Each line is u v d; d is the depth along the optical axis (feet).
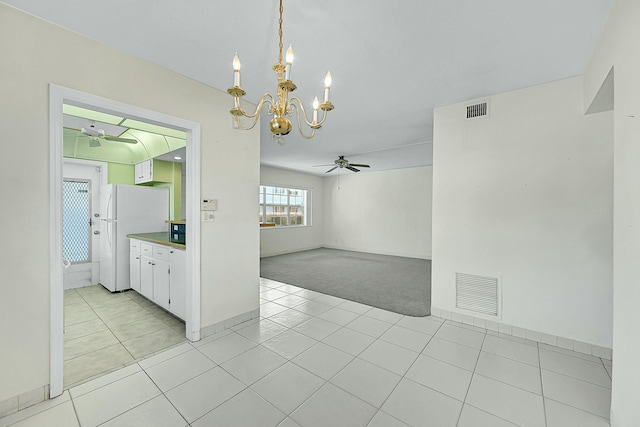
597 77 5.87
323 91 8.28
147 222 13.48
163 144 13.04
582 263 7.34
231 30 5.47
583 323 7.34
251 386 5.85
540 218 7.87
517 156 8.17
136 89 6.47
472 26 5.30
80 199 13.75
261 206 23.38
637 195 3.92
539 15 4.97
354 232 26.25
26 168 5.08
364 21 5.16
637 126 3.90
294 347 7.55
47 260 5.33
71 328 8.70
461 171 9.14
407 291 13.05
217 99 8.20
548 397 5.57
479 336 8.26
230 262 8.66
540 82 7.67
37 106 5.16
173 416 4.98
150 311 10.18
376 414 5.07
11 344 4.97
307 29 5.40
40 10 4.95
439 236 9.66
